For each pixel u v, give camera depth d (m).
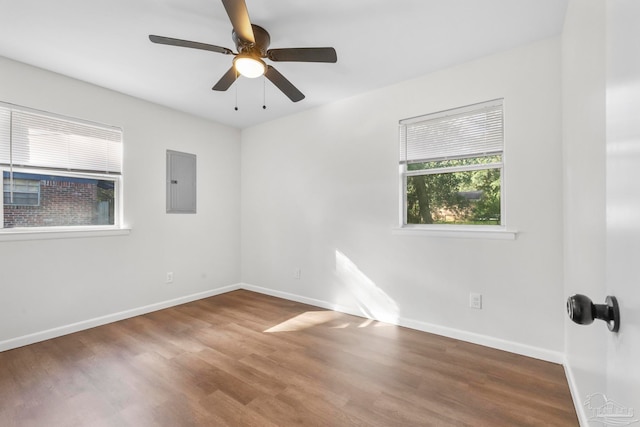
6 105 2.45
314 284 3.61
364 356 2.31
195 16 1.95
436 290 2.72
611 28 0.65
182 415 1.65
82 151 2.88
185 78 2.80
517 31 2.12
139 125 3.28
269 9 1.88
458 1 1.82
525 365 2.15
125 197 3.17
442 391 1.86
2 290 2.42
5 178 2.50
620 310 0.57
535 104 2.25
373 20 2.00
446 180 2.78
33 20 1.97
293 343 2.54
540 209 2.23
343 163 3.34
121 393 1.84
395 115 2.95
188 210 3.76
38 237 2.58
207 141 3.97
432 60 2.52
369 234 3.14
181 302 3.66
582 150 1.53
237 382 1.96
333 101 3.39
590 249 1.39
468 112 2.57
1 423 1.59
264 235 4.12
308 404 1.74
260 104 3.46
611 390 0.66
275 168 3.98
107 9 1.88
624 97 0.56
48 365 2.17
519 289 2.32
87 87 2.89
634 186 0.50
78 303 2.82
